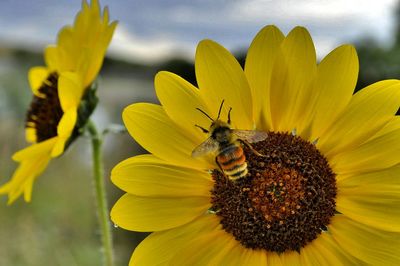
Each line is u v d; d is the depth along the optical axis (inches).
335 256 9.5
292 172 9.6
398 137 9.4
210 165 9.8
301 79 9.5
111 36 10.9
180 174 9.6
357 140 9.5
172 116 9.5
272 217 9.6
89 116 10.9
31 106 11.9
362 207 9.4
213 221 9.8
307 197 9.6
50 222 19.0
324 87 9.5
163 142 9.5
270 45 9.5
